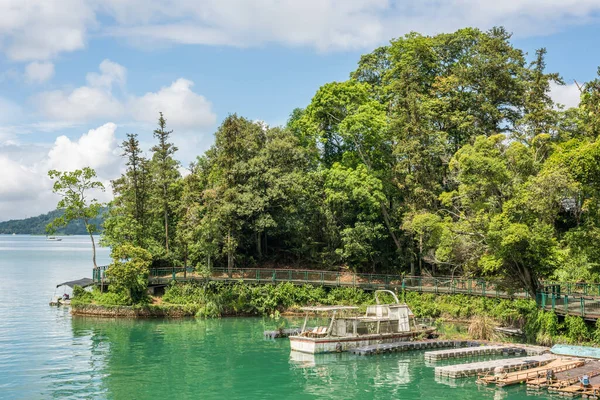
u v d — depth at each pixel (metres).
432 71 66.19
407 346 37.12
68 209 56.94
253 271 56.06
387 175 59.31
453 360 33.81
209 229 52.97
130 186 63.81
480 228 38.97
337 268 62.31
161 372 31.30
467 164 37.84
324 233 62.81
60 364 32.94
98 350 37.03
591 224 39.03
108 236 57.78
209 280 54.44
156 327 46.31
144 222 63.16
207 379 29.91
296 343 37.09
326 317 50.56
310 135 64.62
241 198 56.53
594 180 36.41
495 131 59.00
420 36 65.62
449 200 43.75
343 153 62.16
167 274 57.38
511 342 38.50
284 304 54.00
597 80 49.31
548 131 51.22
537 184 35.50
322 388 28.19
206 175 69.44
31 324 47.16
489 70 57.88
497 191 39.03
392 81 63.25
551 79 56.28
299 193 58.25
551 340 35.50
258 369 32.09
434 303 50.00
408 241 58.47
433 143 55.28
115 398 26.30
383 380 29.56
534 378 28.12
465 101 60.22
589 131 47.00
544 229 36.41
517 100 58.59
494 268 39.12
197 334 43.22
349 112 59.97
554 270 41.72
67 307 57.69
